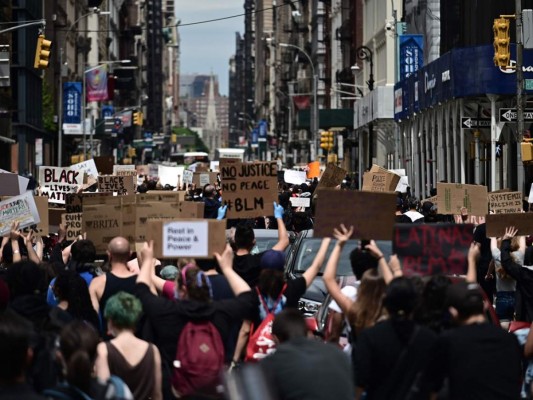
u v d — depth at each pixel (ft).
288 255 70.49
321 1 472.85
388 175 104.68
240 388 24.02
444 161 180.45
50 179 92.07
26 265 39.93
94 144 420.77
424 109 190.60
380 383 33.09
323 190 39.27
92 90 354.54
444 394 33.76
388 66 302.04
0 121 275.59
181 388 37.91
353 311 36.42
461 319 33.88
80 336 31.22
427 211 87.10
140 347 36.99
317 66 495.82
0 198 73.82
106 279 45.85
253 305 40.45
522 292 53.83
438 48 230.27
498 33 107.34
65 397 28.89
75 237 69.67
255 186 57.82
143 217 54.75
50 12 356.59
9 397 26.25
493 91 151.43
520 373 34.40
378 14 322.96
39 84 333.21
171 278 50.62
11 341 26.50
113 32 580.30
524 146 112.57
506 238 54.65
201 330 38.29
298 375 28.89
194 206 54.60
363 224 39.34
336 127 330.95
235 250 52.60
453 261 38.70
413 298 33.22
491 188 165.89
